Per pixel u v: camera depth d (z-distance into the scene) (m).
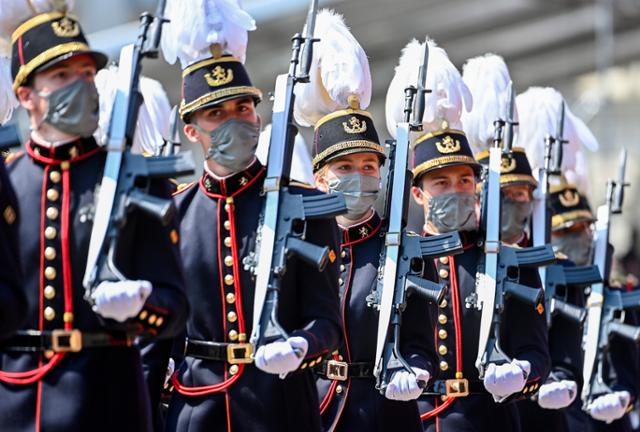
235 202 17.67
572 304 24.44
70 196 15.63
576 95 51.41
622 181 26.92
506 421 21.38
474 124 24.67
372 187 19.86
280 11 38.84
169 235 15.55
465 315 21.38
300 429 17.44
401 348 19.39
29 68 15.46
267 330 16.73
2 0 16.34
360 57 20.27
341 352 19.53
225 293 17.48
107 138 15.34
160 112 22.91
